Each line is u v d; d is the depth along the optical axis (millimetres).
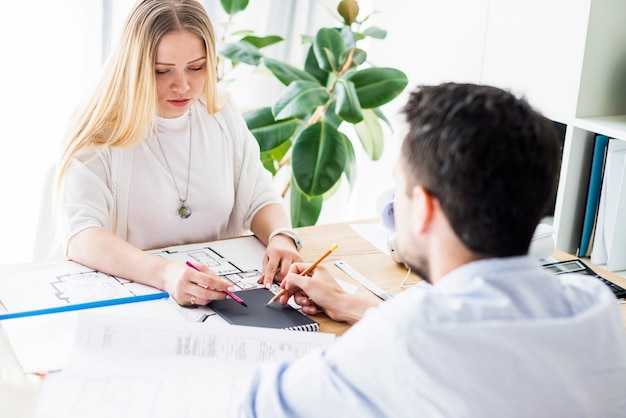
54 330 1204
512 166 811
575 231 2051
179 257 1517
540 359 802
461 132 817
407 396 796
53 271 1418
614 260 1938
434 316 800
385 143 2830
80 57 2252
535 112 848
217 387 1072
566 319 829
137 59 1496
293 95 2277
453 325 789
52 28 2191
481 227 823
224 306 1309
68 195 1546
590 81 1916
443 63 2436
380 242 1649
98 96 1566
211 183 1699
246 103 2635
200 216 1701
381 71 2414
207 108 1699
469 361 785
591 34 1866
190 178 1679
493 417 796
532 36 2047
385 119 2557
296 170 2289
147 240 1666
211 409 1028
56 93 2266
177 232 1687
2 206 2322
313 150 2303
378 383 808
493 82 2209
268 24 2572
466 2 2303
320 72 2439
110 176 1596
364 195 2922
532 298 837
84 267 1448
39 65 2215
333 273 1489
